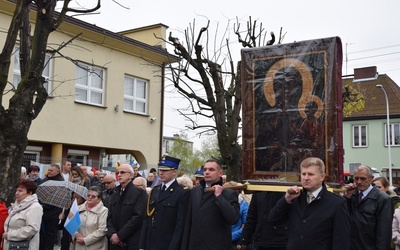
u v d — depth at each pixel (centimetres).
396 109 3722
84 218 695
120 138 1895
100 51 1820
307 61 512
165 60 2073
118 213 679
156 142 2062
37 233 649
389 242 557
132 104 1972
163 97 2095
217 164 536
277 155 520
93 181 1159
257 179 527
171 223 587
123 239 662
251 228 581
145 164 1986
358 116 3800
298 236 432
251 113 538
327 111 498
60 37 1667
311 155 502
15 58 1545
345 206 432
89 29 1738
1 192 726
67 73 1692
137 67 1980
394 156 3678
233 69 1363
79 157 1808
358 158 3800
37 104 792
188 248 527
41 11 783
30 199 651
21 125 754
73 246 716
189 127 1454
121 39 1864
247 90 543
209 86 1258
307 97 509
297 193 440
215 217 518
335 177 487
